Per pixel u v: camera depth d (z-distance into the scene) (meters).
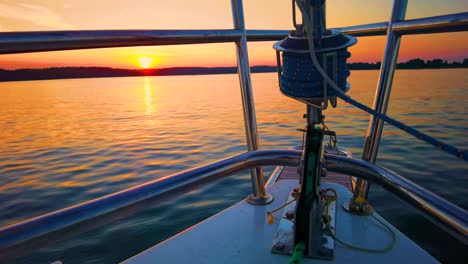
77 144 15.80
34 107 42.16
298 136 15.38
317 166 1.12
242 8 1.44
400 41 1.43
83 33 0.79
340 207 1.71
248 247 1.33
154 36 0.99
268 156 1.22
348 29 1.74
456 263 3.97
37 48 0.73
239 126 20.23
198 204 6.53
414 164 8.78
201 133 17.89
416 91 40.44
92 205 0.72
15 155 13.50
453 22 0.99
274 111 28.92
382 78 1.50
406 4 1.39
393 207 5.57
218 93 64.88
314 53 0.87
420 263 1.21
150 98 55.91
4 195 8.08
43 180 9.30
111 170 10.20
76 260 4.66
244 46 1.47
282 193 1.88
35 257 4.75
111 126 23.12
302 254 1.15
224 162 1.08
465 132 14.09
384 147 11.27
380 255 1.26
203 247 1.34
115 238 5.23
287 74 1.00
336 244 1.34
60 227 0.66
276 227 1.48
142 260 1.26
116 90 89.12
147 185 0.84
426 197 0.84
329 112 25.00
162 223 5.72
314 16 0.93
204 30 1.21
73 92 81.88
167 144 14.79
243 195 6.97
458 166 8.42
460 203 5.94
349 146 11.73
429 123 16.95
